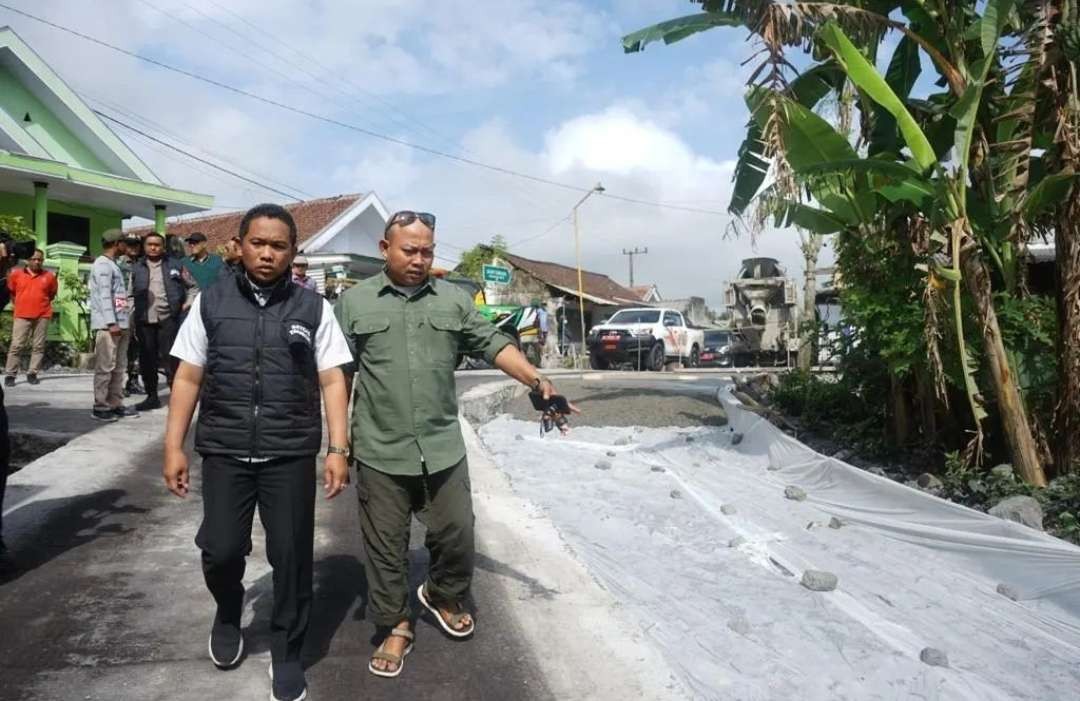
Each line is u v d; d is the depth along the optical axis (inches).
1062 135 254.2
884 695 148.6
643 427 429.7
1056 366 275.6
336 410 127.7
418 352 135.0
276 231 122.0
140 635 143.9
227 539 122.6
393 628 136.6
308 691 128.4
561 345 1302.9
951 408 322.0
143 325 339.6
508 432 410.3
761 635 172.6
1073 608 188.2
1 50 629.3
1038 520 229.5
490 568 179.6
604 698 128.9
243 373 121.4
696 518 258.7
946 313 289.9
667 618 177.9
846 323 354.6
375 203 1032.2
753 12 271.3
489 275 893.8
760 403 486.0
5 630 143.5
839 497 278.8
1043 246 415.8
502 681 133.0
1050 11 251.8
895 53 320.2
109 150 706.2
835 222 339.0
